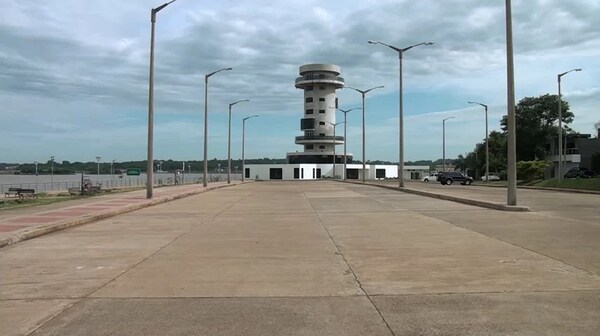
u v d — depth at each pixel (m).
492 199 29.25
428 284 8.34
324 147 133.12
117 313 6.85
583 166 99.62
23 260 10.87
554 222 17.30
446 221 18.05
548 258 10.50
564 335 5.81
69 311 6.96
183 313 6.83
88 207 24.23
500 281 8.48
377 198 33.03
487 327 6.12
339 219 19.36
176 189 48.59
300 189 51.75
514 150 22.91
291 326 6.25
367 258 10.80
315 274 9.24
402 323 6.31
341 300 7.43
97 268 9.95
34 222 17.19
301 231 15.66
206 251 11.93
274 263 10.34
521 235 14.07
